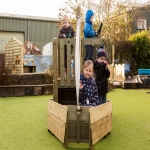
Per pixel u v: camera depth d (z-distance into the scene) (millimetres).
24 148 3104
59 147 3150
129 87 9664
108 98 7145
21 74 8211
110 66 11305
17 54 9547
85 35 4230
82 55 4168
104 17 13453
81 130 3135
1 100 6762
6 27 15031
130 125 4195
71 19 12086
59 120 3338
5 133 3727
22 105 5996
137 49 14391
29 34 15656
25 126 4117
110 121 3742
